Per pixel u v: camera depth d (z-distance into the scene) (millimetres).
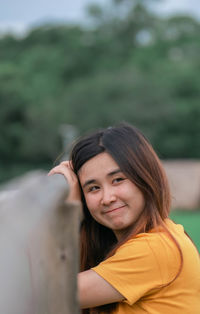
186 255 1551
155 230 1571
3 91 49094
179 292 1521
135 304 1526
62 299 1028
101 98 46094
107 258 1573
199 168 14094
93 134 1647
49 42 63625
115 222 1602
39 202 893
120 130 1646
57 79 56250
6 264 648
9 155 50031
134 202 1595
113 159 1583
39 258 855
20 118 50562
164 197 1645
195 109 46812
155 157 1655
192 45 59344
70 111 46844
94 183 1605
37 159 50250
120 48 60188
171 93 48781
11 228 714
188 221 10430
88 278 1493
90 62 58688
